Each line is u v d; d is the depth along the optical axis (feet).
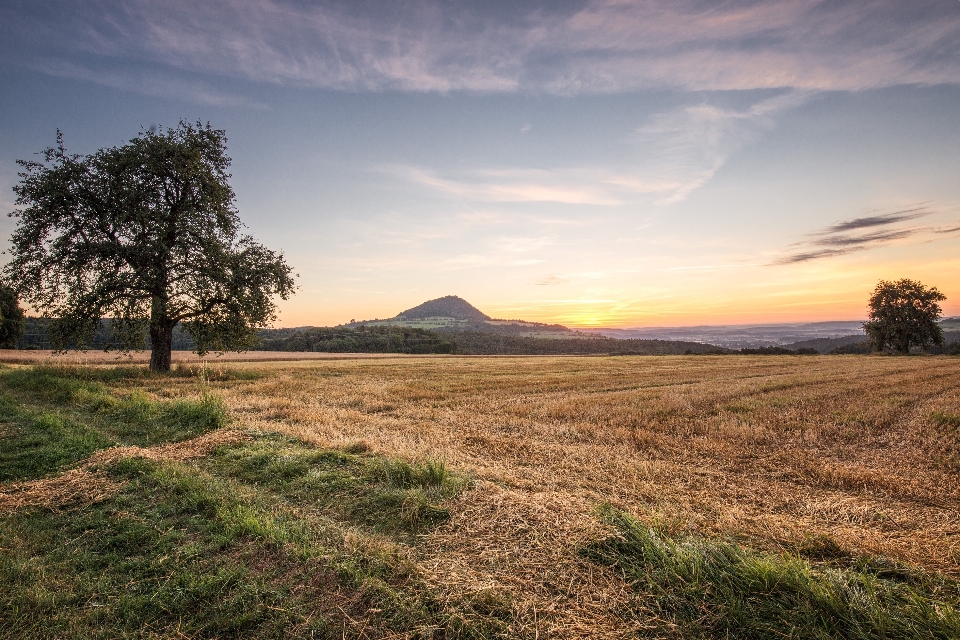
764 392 63.87
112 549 14.01
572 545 13.37
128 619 10.61
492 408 49.55
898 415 43.88
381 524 15.62
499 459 26.66
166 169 71.41
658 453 28.73
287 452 24.12
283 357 188.03
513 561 12.64
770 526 16.29
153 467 20.76
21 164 64.69
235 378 80.07
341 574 12.04
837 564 13.16
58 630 10.22
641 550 12.80
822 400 54.75
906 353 223.10
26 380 54.34
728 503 19.63
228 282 71.05
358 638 9.71
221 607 10.89
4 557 13.21
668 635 9.75
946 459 27.45
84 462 22.47
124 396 50.62
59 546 14.15
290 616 10.46
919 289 215.31
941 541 15.08
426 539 14.25
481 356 218.79
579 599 10.90
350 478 19.84
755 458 27.96
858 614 9.92
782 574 11.07
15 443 25.86
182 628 10.25
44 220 65.87
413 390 65.82
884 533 16.31
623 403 52.49
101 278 65.77
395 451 25.89
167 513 16.47
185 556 13.30
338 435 31.45
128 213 66.18
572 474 23.52
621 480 22.39
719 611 10.34
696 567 11.57
